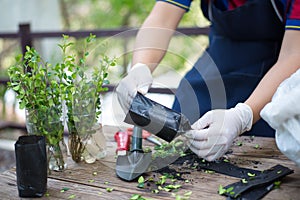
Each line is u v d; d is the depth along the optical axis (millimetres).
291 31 1312
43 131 1203
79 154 1296
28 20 5141
